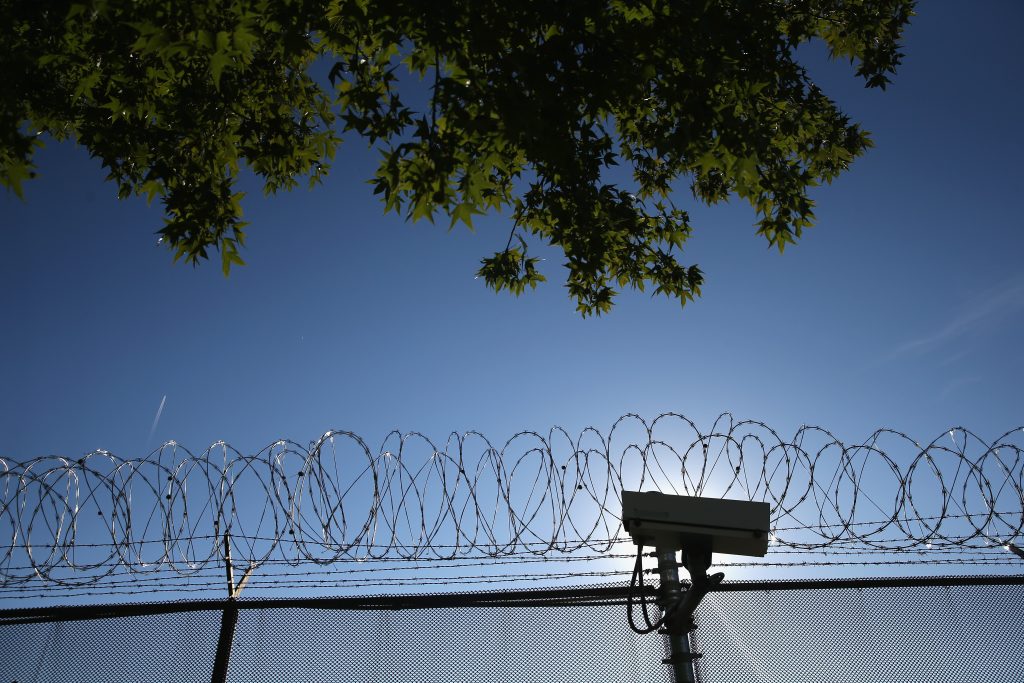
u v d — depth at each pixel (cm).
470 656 319
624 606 327
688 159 543
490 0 520
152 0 452
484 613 329
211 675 317
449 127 462
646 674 312
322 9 476
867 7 696
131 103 564
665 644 317
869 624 320
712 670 313
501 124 471
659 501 282
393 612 331
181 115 574
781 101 618
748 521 277
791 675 310
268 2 469
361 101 481
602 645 319
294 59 605
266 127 636
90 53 553
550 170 625
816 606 326
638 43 520
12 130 520
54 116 630
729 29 479
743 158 493
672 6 470
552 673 314
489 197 634
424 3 444
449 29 448
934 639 314
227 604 335
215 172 634
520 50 500
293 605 334
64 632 329
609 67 517
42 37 555
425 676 314
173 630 328
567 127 533
